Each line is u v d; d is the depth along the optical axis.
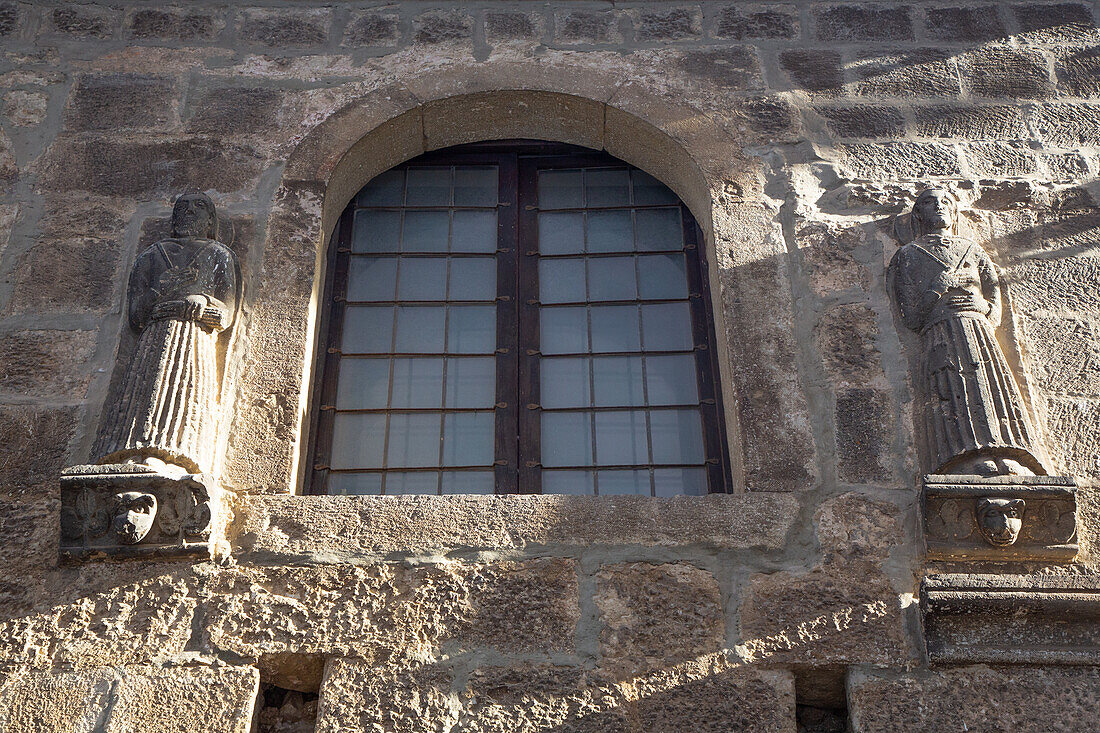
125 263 4.43
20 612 3.62
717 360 4.48
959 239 4.27
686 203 4.91
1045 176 4.67
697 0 5.25
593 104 4.90
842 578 3.67
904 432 3.97
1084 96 4.92
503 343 4.55
